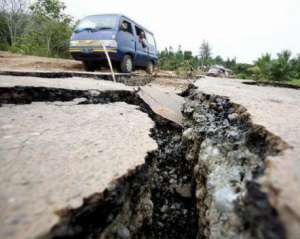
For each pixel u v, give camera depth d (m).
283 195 0.66
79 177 0.97
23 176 0.93
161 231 1.53
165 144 2.41
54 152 1.18
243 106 1.96
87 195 0.85
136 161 1.16
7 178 0.91
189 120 2.65
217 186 1.24
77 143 1.32
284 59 15.49
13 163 1.03
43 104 2.12
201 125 2.12
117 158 1.18
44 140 1.32
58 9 14.93
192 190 1.84
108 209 0.91
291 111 1.87
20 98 2.09
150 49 7.90
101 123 1.74
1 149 1.16
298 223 0.57
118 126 1.71
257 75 16.80
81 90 2.47
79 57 5.82
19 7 18.56
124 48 5.87
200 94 2.99
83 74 4.16
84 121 1.76
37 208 0.75
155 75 7.91
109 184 0.94
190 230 1.56
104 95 2.63
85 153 1.20
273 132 1.23
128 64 6.31
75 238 0.76
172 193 1.85
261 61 18.00
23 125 1.53
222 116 2.07
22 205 0.76
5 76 2.91
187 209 1.71
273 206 0.65
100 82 3.42
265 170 0.85
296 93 3.77
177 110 3.11
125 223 1.04
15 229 0.66
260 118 1.55
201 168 1.62
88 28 5.74
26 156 1.11
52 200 0.80
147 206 1.33
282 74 15.19
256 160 1.16
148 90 3.58
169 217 1.64
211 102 2.54
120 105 2.42
